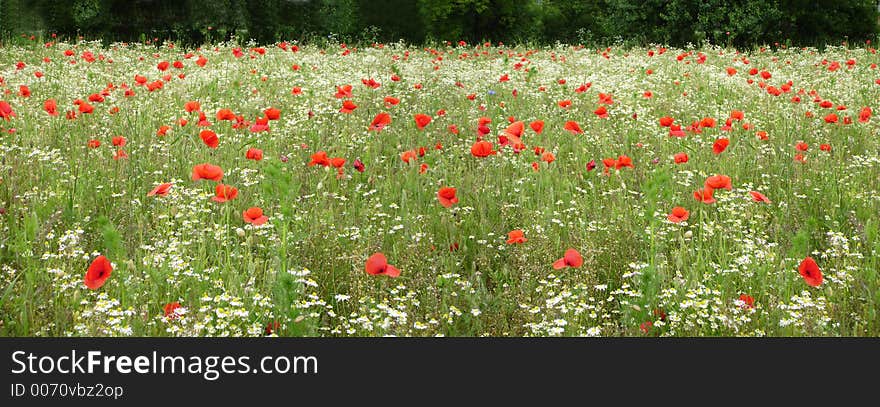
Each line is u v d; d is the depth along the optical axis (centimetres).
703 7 2284
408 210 468
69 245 384
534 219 474
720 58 1605
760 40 2297
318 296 377
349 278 385
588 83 1025
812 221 377
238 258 388
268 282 356
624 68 1335
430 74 1190
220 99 883
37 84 935
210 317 318
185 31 2202
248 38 2270
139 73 1114
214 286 353
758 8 2233
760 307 355
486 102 928
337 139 698
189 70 1154
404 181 550
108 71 1134
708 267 396
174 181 495
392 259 403
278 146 668
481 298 362
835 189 544
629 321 343
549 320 342
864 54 1723
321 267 400
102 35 2141
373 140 692
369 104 891
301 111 817
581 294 360
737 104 970
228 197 408
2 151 582
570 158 650
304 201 521
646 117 868
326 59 1387
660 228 456
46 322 330
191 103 605
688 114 912
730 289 376
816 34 2348
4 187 492
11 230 420
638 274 364
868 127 794
